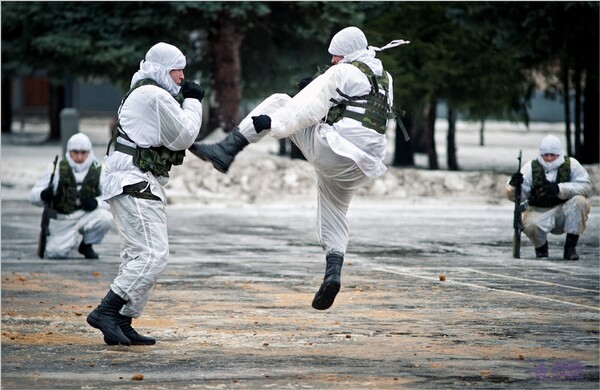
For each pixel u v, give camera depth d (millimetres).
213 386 14961
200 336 19141
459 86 63281
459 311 22188
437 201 52969
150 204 18078
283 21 63750
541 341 18734
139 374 15531
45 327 20078
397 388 14836
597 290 25516
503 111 65812
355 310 22250
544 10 60656
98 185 31750
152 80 18234
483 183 55000
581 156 65500
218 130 61844
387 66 60969
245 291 25000
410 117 70375
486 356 17297
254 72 69000
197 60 69500
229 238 37281
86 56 59594
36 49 63156
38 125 131625
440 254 33062
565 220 31750
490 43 62969
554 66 67688
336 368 16266
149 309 22297
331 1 59344
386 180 54500
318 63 66625
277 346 18156
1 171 60344
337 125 16891
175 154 18234
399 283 26516
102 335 19250
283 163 55125
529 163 31844
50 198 31641
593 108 64875
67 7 60281
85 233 31750
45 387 14867
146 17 58531
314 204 51562
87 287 25844
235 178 53844
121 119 18109
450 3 61688
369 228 41188
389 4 62219
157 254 18109
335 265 17750
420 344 18391
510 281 27031
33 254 32844
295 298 23969
